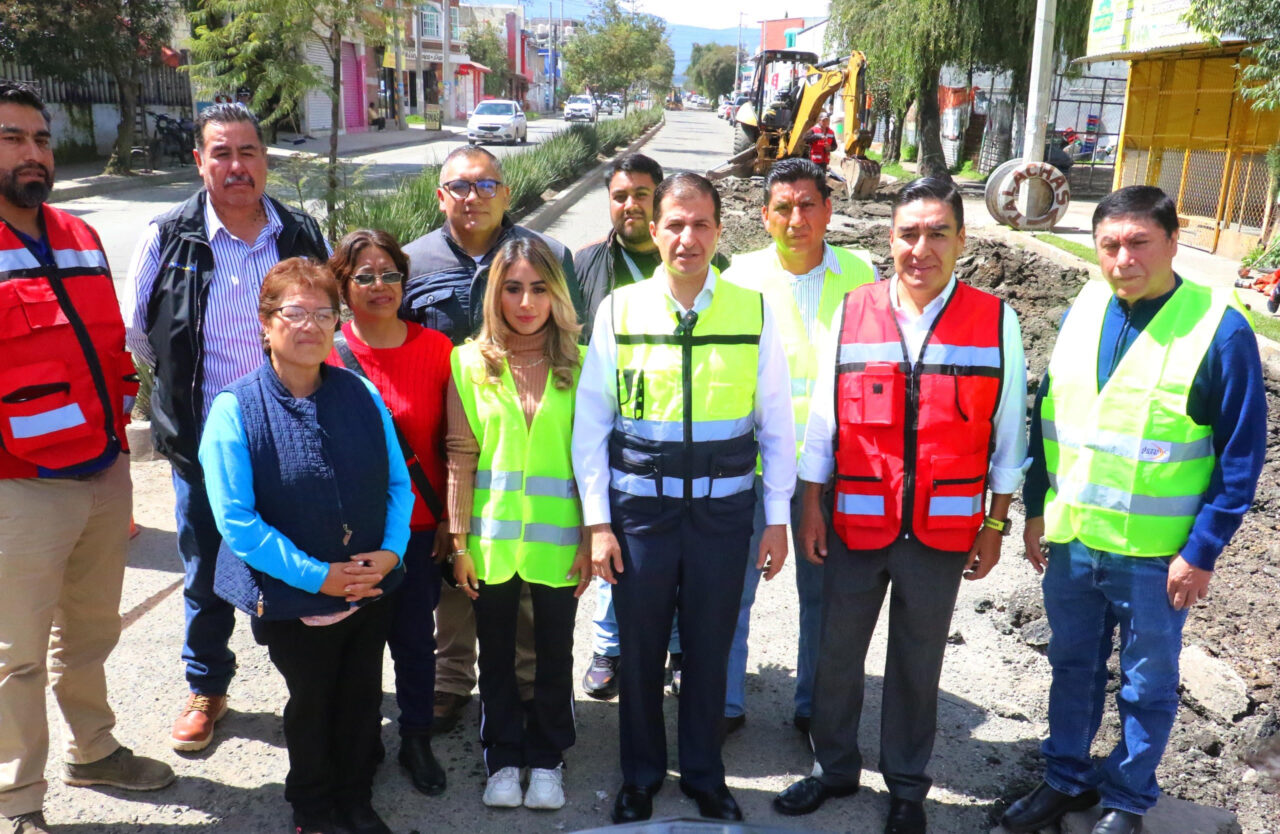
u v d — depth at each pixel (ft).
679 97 333.62
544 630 10.27
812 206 11.10
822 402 10.09
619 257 12.85
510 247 9.92
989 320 9.55
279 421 9.07
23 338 9.20
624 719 10.26
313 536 9.09
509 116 113.19
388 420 9.78
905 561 9.66
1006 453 9.82
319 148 99.45
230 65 39.09
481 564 10.04
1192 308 9.08
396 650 10.69
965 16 63.36
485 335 10.15
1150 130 50.29
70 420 9.46
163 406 10.92
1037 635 13.92
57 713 12.10
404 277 10.54
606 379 9.82
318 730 9.48
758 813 10.39
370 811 9.95
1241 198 42.32
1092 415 9.45
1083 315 9.78
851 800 10.63
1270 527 17.43
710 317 9.62
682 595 9.96
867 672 13.20
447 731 11.84
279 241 11.21
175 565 15.87
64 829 9.87
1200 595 9.08
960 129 93.20
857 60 61.16
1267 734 11.46
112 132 82.84
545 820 10.25
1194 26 33.04
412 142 122.21
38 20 60.29
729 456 9.66
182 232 10.73
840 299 11.46
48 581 9.46
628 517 9.75
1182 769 11.01
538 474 10.02
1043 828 10.10
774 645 13.99
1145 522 9.14
